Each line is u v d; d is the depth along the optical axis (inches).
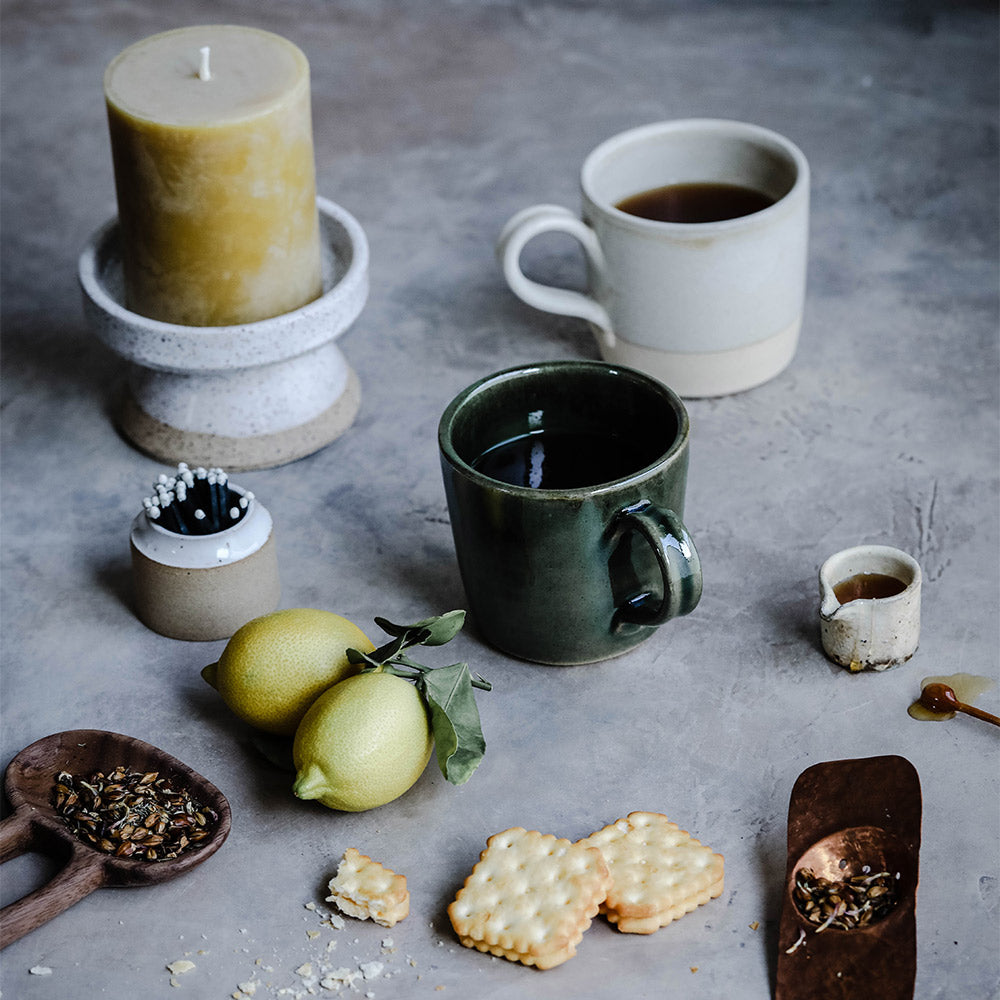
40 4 63.1
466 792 36.4
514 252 41.8
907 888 34.4
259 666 36.1
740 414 43.1
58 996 34.1
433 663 38.2
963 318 45.3
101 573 40.3
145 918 34.9
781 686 37.8
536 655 37.9
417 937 34.6
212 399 41.6
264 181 39.8
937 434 42.4
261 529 38.5
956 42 56.4
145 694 38.0
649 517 35.9
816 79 54.9
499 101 54.5
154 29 60.6
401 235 48.8
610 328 42.6
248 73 40.4
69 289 47.3
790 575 39.7
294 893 35.2
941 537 40.2
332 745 34.9
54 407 43.9
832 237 48.0
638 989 34.0
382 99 54.7
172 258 40.1
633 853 35.1
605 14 60.3
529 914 34.3
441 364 44.7
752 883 35.1
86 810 35.7
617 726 37.2
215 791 35.9
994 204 48.9
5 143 53.3
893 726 37.0
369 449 42.7
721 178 43.6
